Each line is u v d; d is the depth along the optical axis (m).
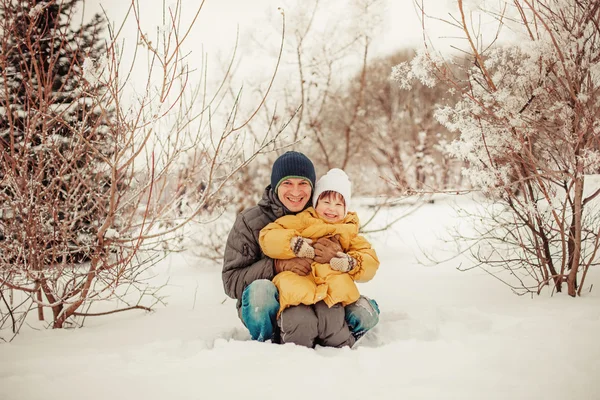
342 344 2.43
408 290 3.82
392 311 3.06
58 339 2.67
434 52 2.90
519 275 3.86
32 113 2.96
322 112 6.76
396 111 14.75
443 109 3.01
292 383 1.86
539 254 3.24
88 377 1.98
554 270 3.27
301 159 2.69
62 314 2.96
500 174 3.00
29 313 3.40
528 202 3.10
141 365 2.11
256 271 2.55
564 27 2.80
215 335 2.70
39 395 1.81
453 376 1.88
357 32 6.17
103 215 3.09
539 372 1.88
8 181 2.81
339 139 7.23
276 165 2.71
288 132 6.30
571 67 2.77
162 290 4.34
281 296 2.42
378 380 1.87
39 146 2.83
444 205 11.52
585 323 2.36
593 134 2.75
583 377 1.80
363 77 6.84
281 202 2.68
